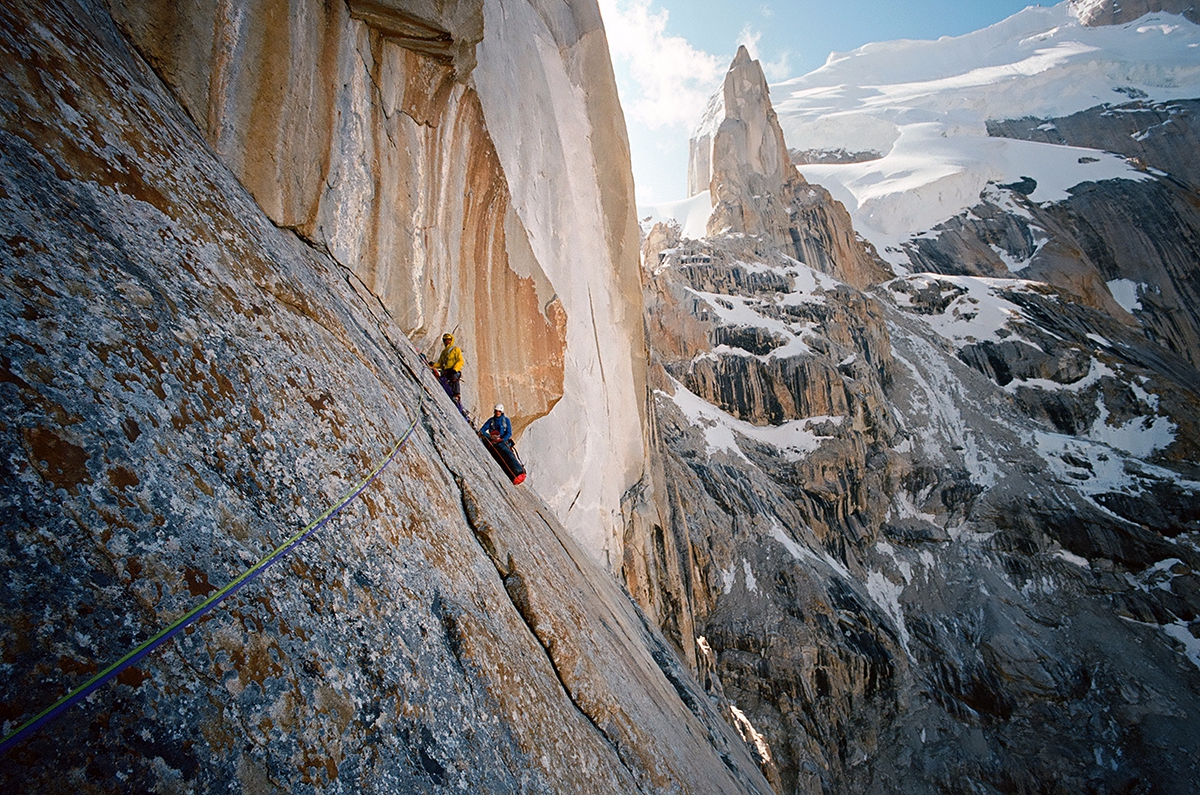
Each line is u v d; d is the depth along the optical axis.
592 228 19.53
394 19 6.77
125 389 1.75
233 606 1.73
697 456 60.56
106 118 2.56
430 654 2.54
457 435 5.55
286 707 1.72
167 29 4.04
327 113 5.93
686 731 8.23
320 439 2.64
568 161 18.33
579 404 17.09
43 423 1.47
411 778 2.02
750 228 101.50
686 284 82.50
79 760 1.18
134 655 1.41
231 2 4.61
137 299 2.01
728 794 7.80
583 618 5.93
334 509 2.43
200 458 1.91
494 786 2.43
